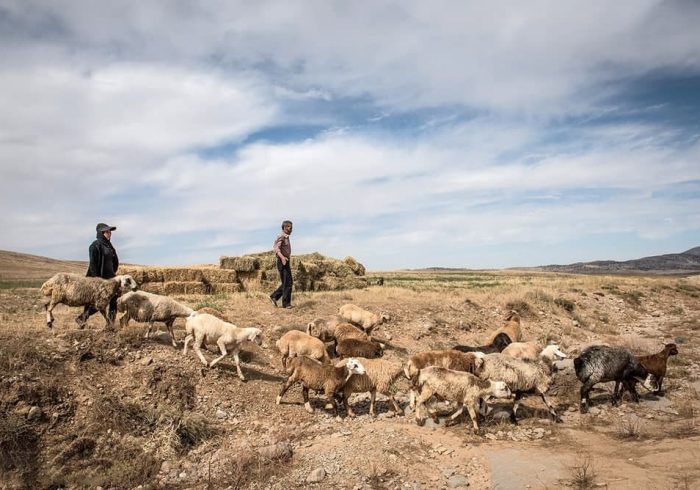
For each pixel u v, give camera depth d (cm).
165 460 895
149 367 1077
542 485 737
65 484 814
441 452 883
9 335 1065
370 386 1059
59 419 921
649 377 1280
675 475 726
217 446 945
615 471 768
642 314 2936
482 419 1047
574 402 1183
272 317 1648
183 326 1396
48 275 4681
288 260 1798
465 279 6091
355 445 895
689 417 1059
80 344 1080
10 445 842
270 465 841
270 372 1269
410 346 1667
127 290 1201
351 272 2827
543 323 2280
